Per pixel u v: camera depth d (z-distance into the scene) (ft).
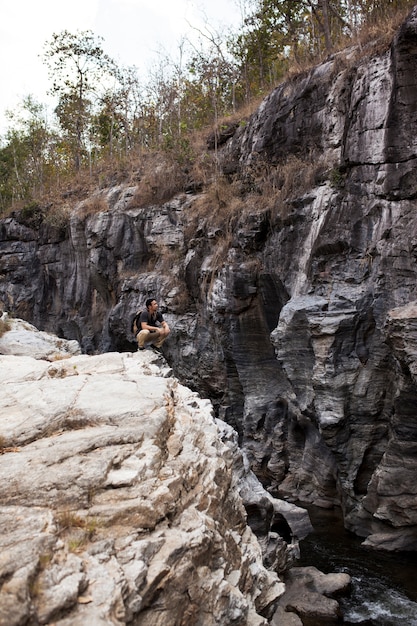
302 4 82.43
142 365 28.55
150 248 80.79
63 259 104.32
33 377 25.80
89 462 16.43
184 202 77.10
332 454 43.93
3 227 115.55
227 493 21.01
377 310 41.19
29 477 15.66
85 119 126.41
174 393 24.31
